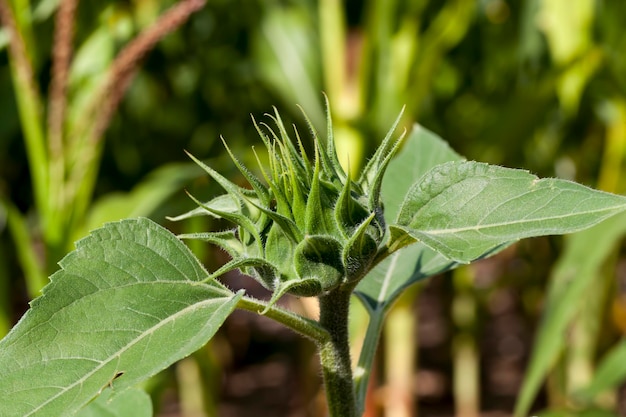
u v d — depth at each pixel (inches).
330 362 30.6
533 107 68.8
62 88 49.8
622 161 69.8
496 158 70.9
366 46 62.9
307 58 71.1
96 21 58.4
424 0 64.0
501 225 28.2
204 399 72.6
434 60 64.2
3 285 54.3
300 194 29.3
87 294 28.7
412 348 72.3
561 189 28.1
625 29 66.9
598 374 51.7
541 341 51.4
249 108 83.4
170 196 57.8
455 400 97.5
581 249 51.9
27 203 80.5
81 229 52.2
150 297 28.9
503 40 80.6
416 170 36.2
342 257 29.2
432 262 33.6
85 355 28.1
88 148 51.4
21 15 51.2
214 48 83.1
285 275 29.4
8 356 28.1
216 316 28.1
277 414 93.6
